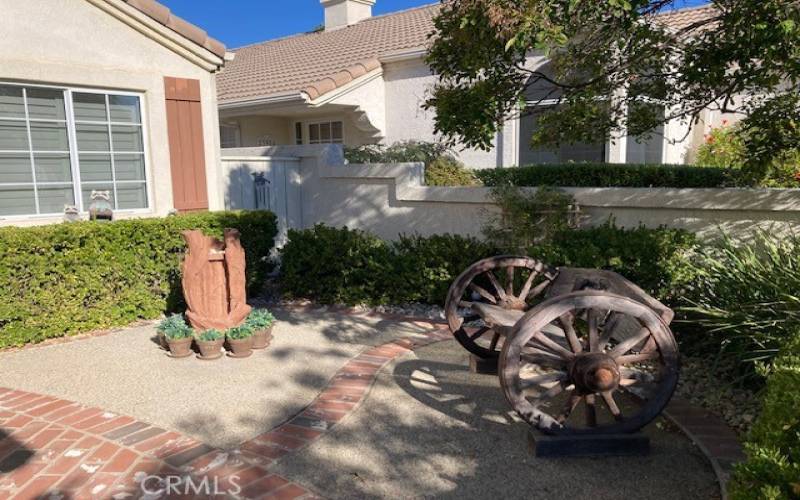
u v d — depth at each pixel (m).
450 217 8.00
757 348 4.30
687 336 5.26
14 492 3.21
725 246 5.32
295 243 7.86
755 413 4.04
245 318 5.91
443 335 6.20
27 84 6.72
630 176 9.77
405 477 3.42
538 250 5.97
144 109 7.77
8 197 6.79
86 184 7.39
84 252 6.25
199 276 5.65
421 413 4.29
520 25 3.63
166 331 5.56
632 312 3.53
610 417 4.21
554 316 3.52
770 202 5.53
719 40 4.86
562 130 6.09
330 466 3.53
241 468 3.48
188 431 3.97
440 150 10.41
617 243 5.64
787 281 4.42
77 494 3.19
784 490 2.12
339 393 4.64
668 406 4.29
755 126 5.43
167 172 8.02
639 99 6.17
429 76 12.05
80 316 6.29
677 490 3.27
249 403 4.45
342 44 15.65
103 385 4.83
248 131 14.27
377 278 7.32
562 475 3.44
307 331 6.43
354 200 9.20
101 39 7.24
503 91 5.05
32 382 4.90
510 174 10.12
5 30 6.46
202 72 8.33
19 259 5.78
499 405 4.44
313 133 14.47
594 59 5.65
